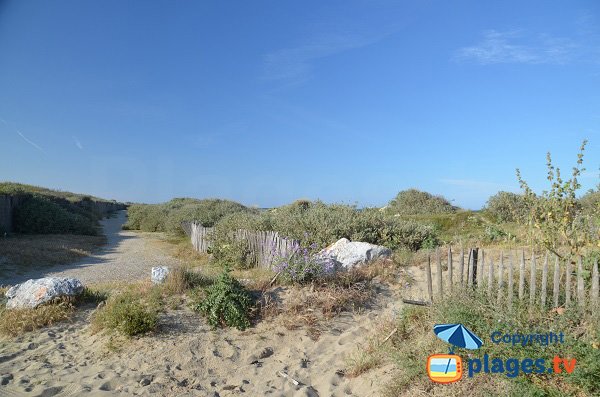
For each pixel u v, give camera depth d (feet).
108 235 89.61
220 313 23.53
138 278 41.81
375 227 41.01
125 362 19.69
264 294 25.98
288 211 52.75
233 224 49.73
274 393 16.71
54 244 58.75
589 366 12.14
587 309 14.85
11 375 18.33
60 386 17.13
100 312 24.70
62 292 26.61
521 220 22.11
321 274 27.50
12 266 44.19
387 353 17.58
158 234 93.25
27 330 23.95
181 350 20.65
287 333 22.45
